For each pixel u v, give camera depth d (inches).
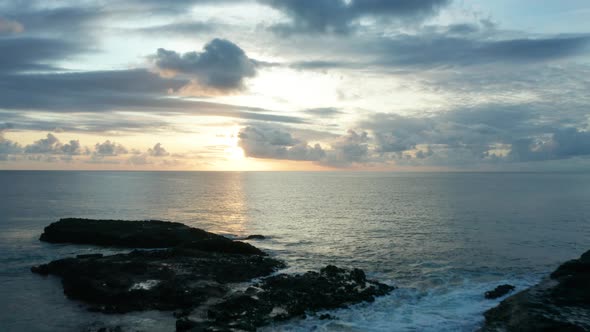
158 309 1093.8
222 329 904.9
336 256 1769.2
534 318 923.4
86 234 2023.9
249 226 2699.3
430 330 965.8
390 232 2396.7
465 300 1184.8
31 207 3742.6
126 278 1275.8
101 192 5748.0
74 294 1213.1
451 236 2250.2
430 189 6884.8
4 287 1301.7
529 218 3004.4
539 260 1683.1
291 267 1565.0
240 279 1358.3
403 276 1443.2
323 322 1000.9
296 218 3102.9
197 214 3368.6
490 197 4992.6
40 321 1026.1
